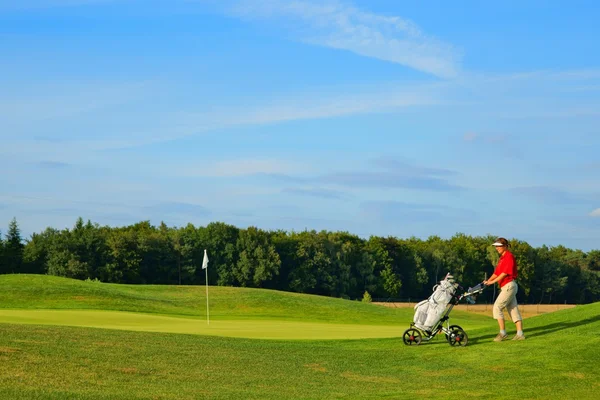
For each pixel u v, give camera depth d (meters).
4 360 10.94
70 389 9.36
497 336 15.27
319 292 107.69
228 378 11.40
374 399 10.03
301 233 113.94
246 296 51.31
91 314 30.03
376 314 47.19
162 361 12.55
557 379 11.66
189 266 99.00
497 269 15.16
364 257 111.31
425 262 120.31
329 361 14.09
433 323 15.66
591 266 138.25
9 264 92.38
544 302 127.94
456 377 12.29
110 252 93.75
